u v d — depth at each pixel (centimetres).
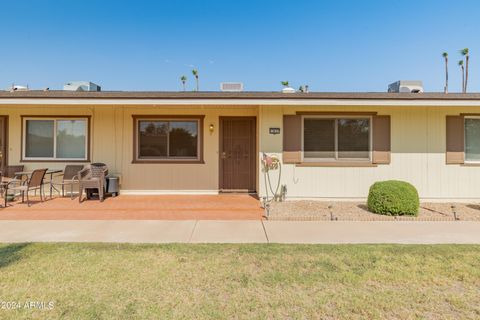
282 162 939
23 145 1021
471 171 947
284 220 707
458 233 599
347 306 311
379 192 769
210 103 877
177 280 371
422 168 942
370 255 461
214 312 298
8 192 966
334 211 796
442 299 326
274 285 358
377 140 939
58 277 376
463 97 879
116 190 997
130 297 328
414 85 1176
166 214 759
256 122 1048
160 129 1047
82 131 1035
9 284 356
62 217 718
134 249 486
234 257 452
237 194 1047
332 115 941
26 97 863
